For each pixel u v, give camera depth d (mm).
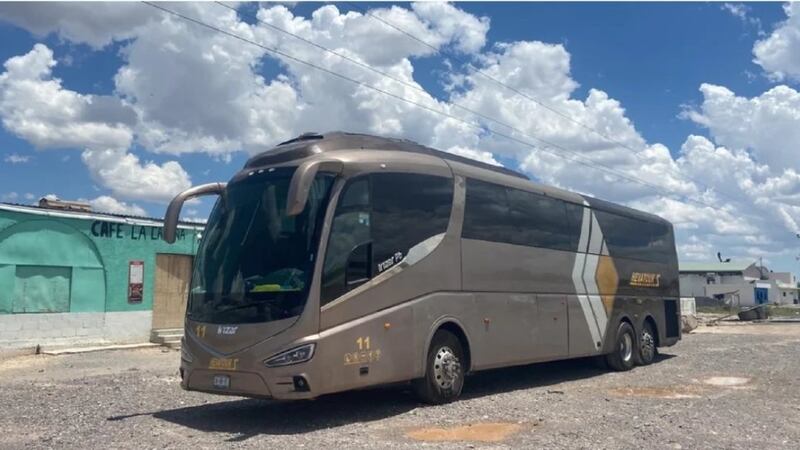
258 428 9289
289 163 10070
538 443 8266
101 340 20844
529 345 13344
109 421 9844
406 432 8914
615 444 8242
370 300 9938
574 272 15203
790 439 8648
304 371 8977
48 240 19750
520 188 13742
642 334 17875
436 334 11211
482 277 12242
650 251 18969
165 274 22750
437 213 11430
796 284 111688
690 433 8906
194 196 10461
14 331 18984
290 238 9539
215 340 9492
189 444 8258
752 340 27422
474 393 12648
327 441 8352
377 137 11383
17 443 8375
